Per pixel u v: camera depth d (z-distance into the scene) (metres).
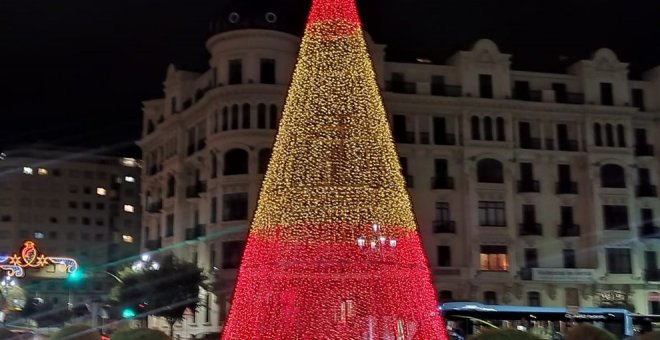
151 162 68.00
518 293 53.00
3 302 64.00
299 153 16.33
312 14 16.41
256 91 51.16
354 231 16.36
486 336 17.23
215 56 54.19
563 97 57.41
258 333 16.64
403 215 16.69
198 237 53.88
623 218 55.69
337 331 16.81
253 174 50.34
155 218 64.69
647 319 40.44
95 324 39.75
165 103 64.69
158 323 59.09
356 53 16.28
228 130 51.31
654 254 55.94
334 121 16.19
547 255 54.69
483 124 55.41
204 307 52.50
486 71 56.44
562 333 35.25
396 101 54.25
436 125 55.31
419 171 54.34
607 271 54.41
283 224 16.48
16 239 107.62
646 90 59.50
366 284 16.91
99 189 115.31
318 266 16.44
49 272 43.12
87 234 113.06
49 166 112.50
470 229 53.41
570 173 56.56
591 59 59.00
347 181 16.23
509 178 54.91
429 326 16.80
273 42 52.22
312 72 16.22
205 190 54.56
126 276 49.97
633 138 57.72
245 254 16.89
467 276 52.62
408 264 16.67
